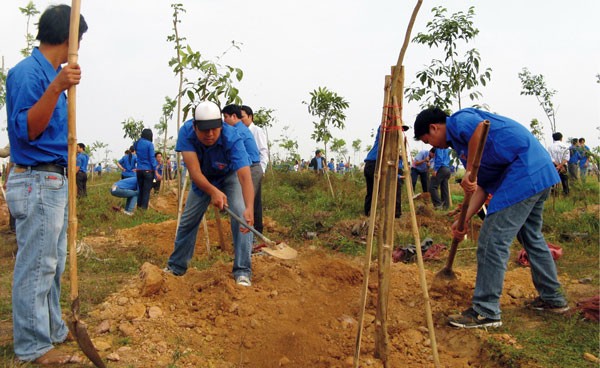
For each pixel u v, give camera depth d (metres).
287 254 4.23
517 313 4.20
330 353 3.53
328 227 7.98
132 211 10.38
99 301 4.43
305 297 4.37
